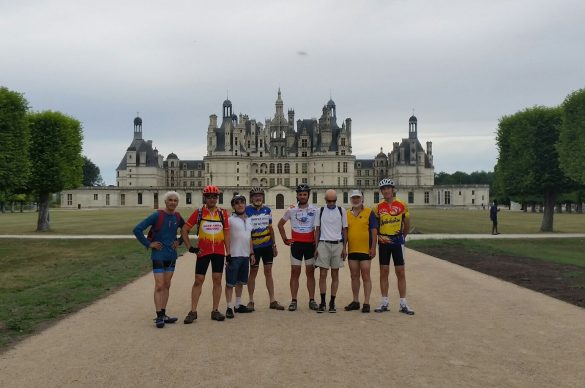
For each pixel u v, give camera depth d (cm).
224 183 15325
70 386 853
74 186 5497
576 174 4253
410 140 16125
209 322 1290
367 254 1409
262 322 1286
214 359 982
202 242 1305
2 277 2100
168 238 1273
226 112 15550
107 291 1723
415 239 3638
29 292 1694
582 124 4212
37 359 994
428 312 1388
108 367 943
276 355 1005
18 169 4144
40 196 4938
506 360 974
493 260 2458
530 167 4797
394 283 1872
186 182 18588
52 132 5022
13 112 4084
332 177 15512
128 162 16075
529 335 1149
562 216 8419
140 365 952
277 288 1784
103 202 15388
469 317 1326
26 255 2875
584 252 2909
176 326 1251
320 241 1395
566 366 941
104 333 1184
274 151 16238
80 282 1878
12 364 965
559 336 1141
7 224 6022
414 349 1044
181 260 2630
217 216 1316
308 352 1024
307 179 15950
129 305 1503
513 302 1510
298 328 1221
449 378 879
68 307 1462
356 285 1423
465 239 3628
